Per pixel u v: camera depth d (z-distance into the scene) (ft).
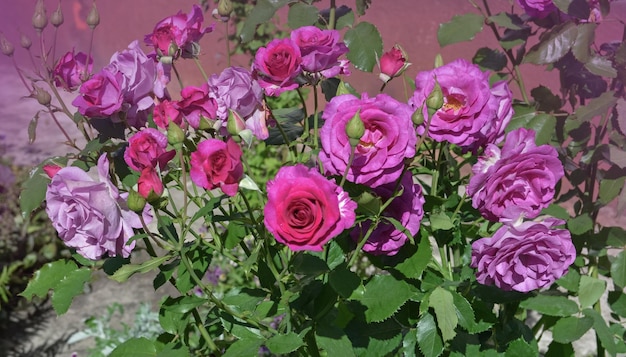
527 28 4.54
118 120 3.45
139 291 9.92
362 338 3.67
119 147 3.65
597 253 4.64
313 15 4.27
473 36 4.49
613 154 4.38
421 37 11.50
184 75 14.88
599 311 4.74
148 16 17.81
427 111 3.32
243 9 11.28
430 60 11.38
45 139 14.67
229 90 3.28
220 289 7.97
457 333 3.68
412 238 3.22
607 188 4.55
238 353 3.29
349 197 3.16
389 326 3.68
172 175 3.60
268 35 11.27
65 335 9.17
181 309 3.31
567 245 3.25
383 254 3.46
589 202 4.77
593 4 4.48
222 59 13.50
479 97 3.25
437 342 3.53
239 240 3.57
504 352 3.75
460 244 3.83
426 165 3.91
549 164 3.25
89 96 3.34
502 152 3.42
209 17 14.01
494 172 3.25
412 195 3.34
